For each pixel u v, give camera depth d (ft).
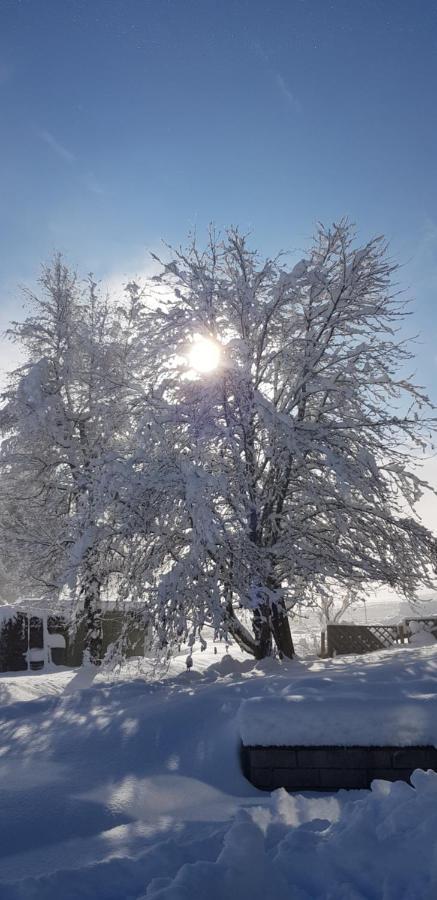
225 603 43.06
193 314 47.80
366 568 47.75
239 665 43.01
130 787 18.15
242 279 50.29
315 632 76.79
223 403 45.75
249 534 46.47
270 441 47.16
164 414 46.24
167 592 40.57
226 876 10.99
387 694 21.59
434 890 10.68
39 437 62.28
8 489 65.36
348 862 11.68
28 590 67.26
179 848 12.80
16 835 14.82
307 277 48.57
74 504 63.41
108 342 66.08
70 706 27.27
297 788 19.70
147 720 23.06
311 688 22.81
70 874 11.87
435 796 13.08
